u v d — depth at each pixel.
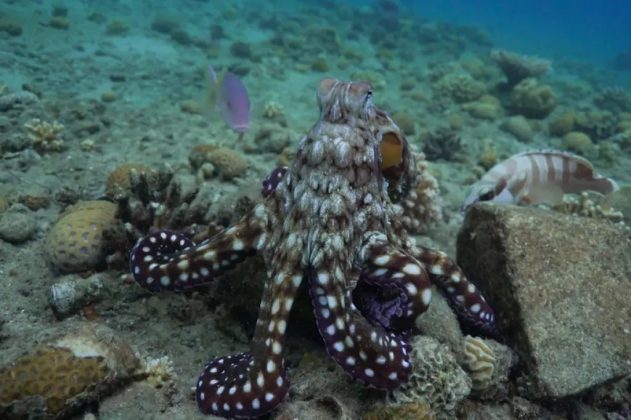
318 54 3.02
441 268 0.50
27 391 0.39
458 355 0.52
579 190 0.87
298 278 0.42
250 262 0.54
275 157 1.28
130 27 2.73
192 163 1.11
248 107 1.03
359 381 0.45
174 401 0.45
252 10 3.86
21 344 0.44
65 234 0.61
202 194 0.88
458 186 1.32
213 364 0.46
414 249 0.50
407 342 0.46
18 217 0.72
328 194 0.42
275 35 3.24
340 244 0.42
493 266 0.60
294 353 0.53
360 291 0.48
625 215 1.05
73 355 0.41
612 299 0.57
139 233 0.62
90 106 1.47
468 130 2.00
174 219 0.67
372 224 0.45
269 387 0.41
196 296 0.59
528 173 0.84
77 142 1.21
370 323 0.45
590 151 1.88
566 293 0.56
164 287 0.47
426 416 0.43
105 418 0.41
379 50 3.37
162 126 1.44
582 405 0.56
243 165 1.10
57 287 0.56
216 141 1.35
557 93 3.17
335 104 0.44
